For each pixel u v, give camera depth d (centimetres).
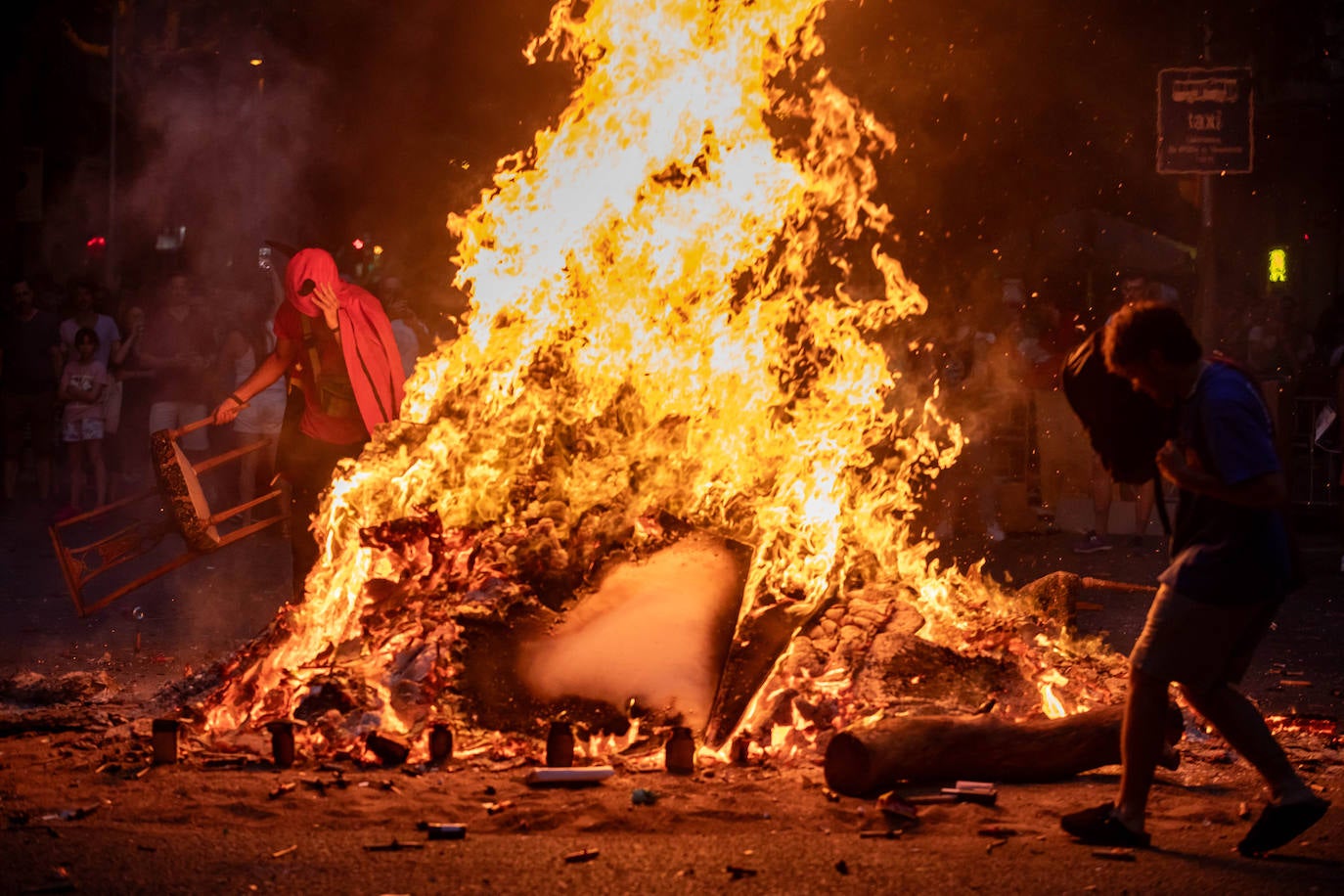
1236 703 489
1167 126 1290
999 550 1384
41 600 1067
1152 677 488
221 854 475
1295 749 642
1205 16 1803
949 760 564
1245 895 443
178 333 1521
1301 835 509
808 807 534
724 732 634
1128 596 1138
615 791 557
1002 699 646
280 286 1477
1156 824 521
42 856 470
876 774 548
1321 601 1114
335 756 602
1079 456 1482
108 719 673
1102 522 1377
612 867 464
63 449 1819
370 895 437
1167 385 485
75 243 3241
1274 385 1530
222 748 612
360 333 791
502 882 448
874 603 695
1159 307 485
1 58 2272
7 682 735
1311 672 857
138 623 980
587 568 702
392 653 659
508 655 657
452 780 575
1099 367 507
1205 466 478
